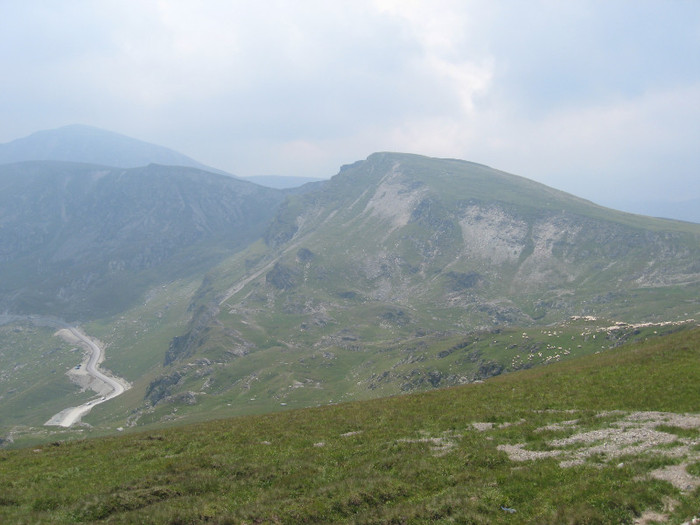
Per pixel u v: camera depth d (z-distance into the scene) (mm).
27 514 27531
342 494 26250
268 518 23812
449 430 39281
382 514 23406
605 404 41062
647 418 34844
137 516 25078
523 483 25219
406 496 26109
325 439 40250
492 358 191250
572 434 33562
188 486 29938
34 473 36969
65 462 40156
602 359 65438
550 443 32188
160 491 29031
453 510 23078
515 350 192250
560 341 184125
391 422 43875
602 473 24906
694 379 43062
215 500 27312
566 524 20297
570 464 27219
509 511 22484
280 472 31875
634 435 31047
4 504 29984
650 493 21719
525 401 46406
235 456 36594
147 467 35875
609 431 32812
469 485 26031
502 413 42562
